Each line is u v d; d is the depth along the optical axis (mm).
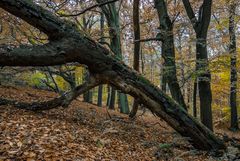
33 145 5773
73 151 6098
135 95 9258
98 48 8820
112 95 25625
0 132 6125
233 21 18781
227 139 12336
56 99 9164
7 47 8203
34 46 8367
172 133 12039
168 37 13438
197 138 9562
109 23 19031
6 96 12422
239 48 20797
